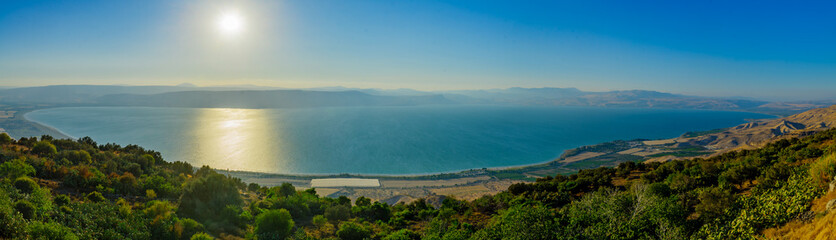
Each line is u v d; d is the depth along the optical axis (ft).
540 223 72.64
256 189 196.03
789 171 75.82
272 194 166.09
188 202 110.01
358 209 147.23
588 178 147.95
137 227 86.28
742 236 51.62
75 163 150.82
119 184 120.67
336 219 127.95
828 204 45.91
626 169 161.79
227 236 96.37
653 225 66.03
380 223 129.80
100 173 126.41
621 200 75.31
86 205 91.56
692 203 80.69
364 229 109.40
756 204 60.90
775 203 55.01
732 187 89.20
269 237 97.76
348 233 104.63
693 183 100.83
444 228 107.04
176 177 172.35
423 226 123.24
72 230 75.87
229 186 122.93
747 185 89.51
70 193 107.96
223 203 114.32
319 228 114.21
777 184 70.33
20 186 92.27
